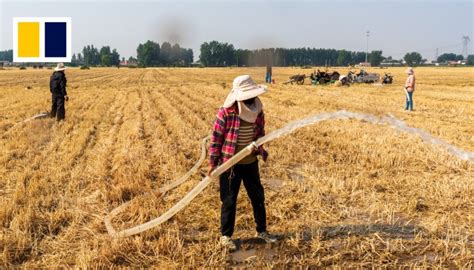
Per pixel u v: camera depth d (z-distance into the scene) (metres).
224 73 68.88
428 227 5.48
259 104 4.96
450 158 8.59
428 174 7.75
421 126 12.80
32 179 7.38
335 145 10.04
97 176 7.72
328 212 6.00
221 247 4.94
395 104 19.42
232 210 4.96
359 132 11.52
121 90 30.88
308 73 67.81
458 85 35.34
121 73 74.94
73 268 4.50
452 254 4.77
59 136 11.39
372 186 7.04
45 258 4.75
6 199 6.34
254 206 5.09
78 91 30.41
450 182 7.19
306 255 4.76
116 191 6.62
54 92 14.06
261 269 4.50
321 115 5.10
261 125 5.04
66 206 6.22
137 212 5.95
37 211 5.95
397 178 7.52
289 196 6.63
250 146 4.74
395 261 4.62
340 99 21.36
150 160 8.85
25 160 8.91
